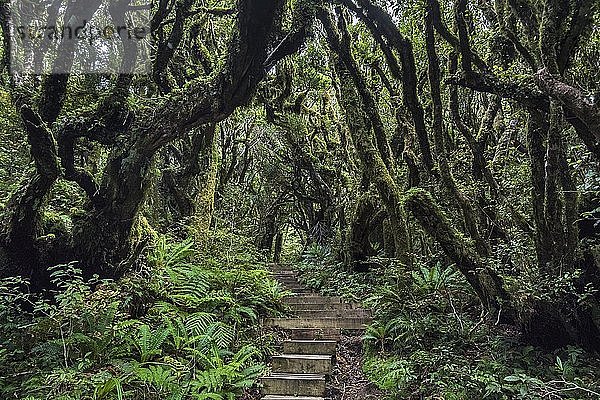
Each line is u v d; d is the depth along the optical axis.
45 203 5.72
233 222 15.07
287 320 7.20
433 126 6.70
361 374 5.90
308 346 6.26
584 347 5.44
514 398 4.61
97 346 4.87
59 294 5.54
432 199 6.29
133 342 5.05
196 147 11.05
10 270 5.73
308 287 10.67
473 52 5.88
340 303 8.35
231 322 6.52
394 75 7.35
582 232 5.49
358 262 11.14
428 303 6.76
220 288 7.33
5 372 4.57
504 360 5.46
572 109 3.89
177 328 5.55
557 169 5.02
